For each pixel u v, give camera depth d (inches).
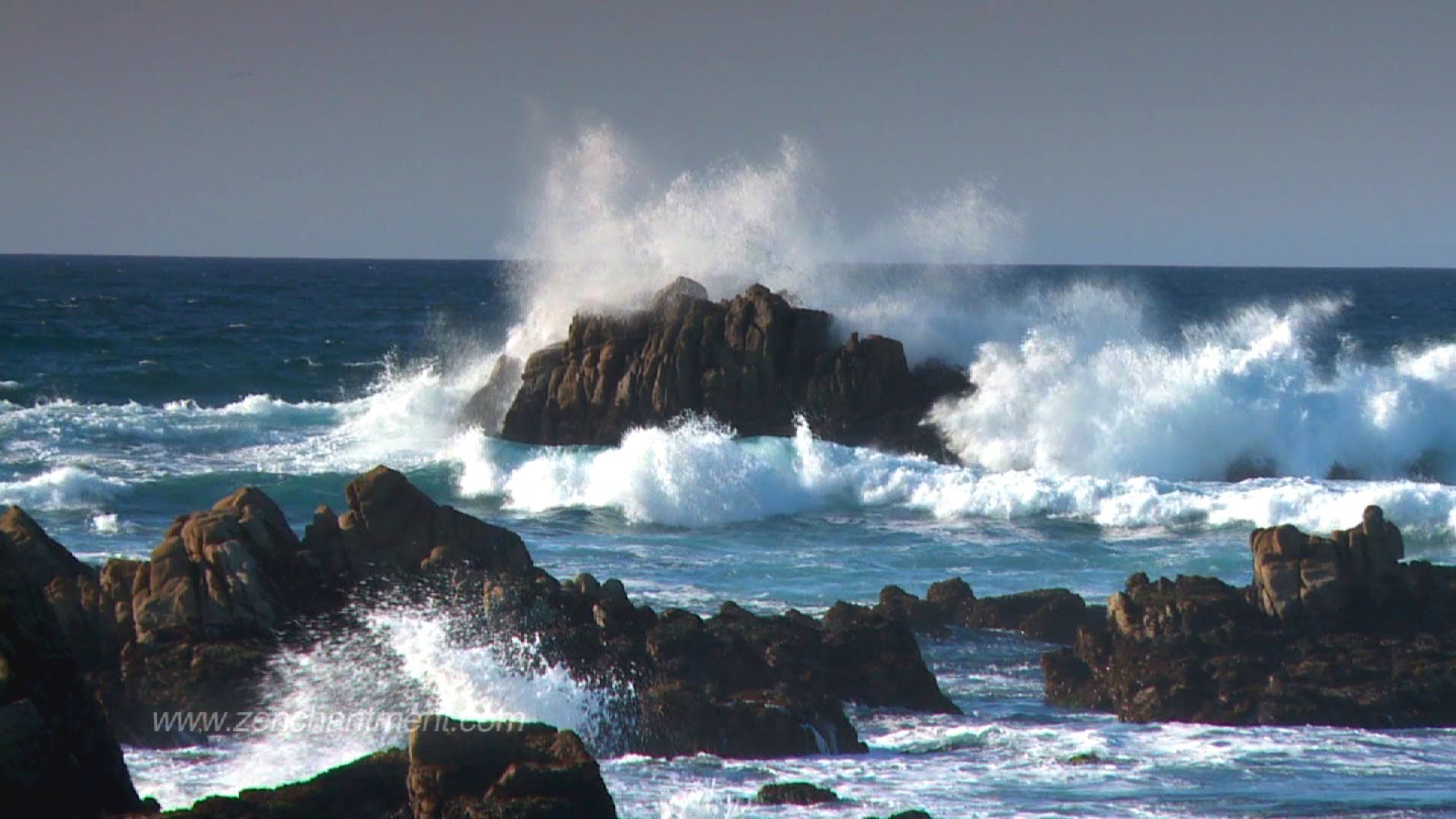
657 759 2343.8
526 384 5989.2
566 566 4045.3
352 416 6899.6
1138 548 4539.9
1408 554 4643.2
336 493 5226.4
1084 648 3029.0
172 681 2460.6
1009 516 5068.9
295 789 1727.4
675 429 5767.7
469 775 1660.9
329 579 2805.1
